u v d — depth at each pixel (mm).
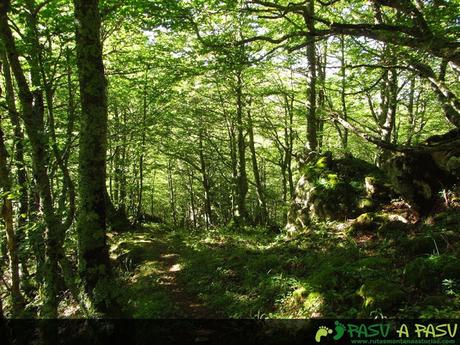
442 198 9141
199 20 10883
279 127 22422
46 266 7637
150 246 15508
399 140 22125
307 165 13797
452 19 8320
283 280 8469
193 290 10172
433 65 14305
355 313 6289
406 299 6141
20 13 8922
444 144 9195
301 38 12773
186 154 24875
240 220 19266
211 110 21281
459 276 6195
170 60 14234
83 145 7211
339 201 11484
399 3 7961
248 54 10242
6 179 8094
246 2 9297
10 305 10859
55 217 7770
